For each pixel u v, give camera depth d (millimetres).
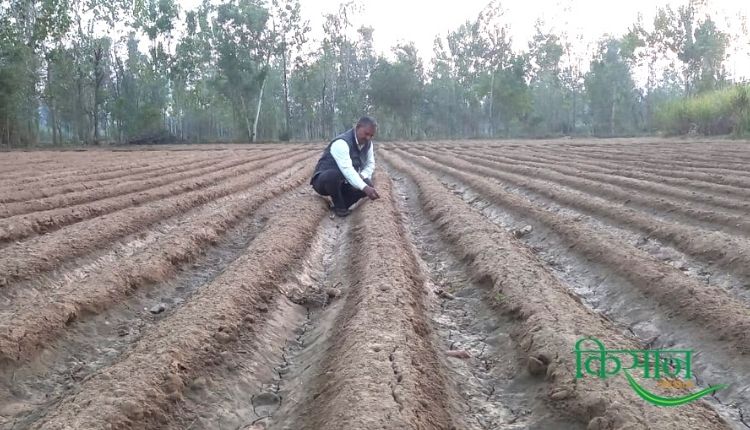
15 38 36969
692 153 19719
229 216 8953
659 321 5031
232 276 5723
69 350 4570
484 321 5184
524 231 8414
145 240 8039
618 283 5938
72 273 6445
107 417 3258
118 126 44281
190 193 10703
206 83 49812
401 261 6273
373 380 3582
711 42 49344
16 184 12398
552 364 3943
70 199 10234
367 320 4551
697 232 7176
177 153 25516
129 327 5148
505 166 15984
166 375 3770
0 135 36500
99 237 7367
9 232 7434
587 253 6879
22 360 4184
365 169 9789
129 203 10000
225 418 3656
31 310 4734
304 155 22609
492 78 53469
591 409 3418
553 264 7008
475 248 6891
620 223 8445
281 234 7473
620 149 23719
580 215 9328
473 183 12461
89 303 5129
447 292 6012
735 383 3979
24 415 3693
